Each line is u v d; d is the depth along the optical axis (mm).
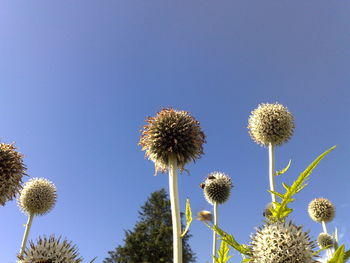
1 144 225
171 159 207
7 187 217
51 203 375
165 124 215
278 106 254
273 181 205
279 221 113
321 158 105
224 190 372
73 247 143
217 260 129
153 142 211
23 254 138
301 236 109
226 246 130
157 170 216
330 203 434
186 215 169
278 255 105
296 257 104
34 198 360
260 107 257
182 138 212
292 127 249
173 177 201
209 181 381
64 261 135
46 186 374
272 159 228
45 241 141
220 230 113
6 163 219
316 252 107
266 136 241
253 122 253
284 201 112
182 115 224
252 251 111
